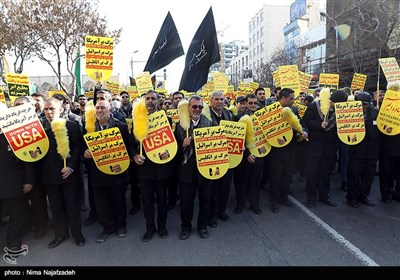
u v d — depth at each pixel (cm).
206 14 557
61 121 356
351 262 323
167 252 356
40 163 367
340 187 583
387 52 1623
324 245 360
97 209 388
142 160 364
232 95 1045
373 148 456
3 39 1248
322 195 496
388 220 426
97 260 343
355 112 441
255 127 441
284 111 440
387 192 486
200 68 570
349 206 482
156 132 366
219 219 446
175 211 493
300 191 575
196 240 383
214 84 880
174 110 533
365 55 1875
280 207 490
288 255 341
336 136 472
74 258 349
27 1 1264
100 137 366
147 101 372
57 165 359
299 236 385
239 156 412
